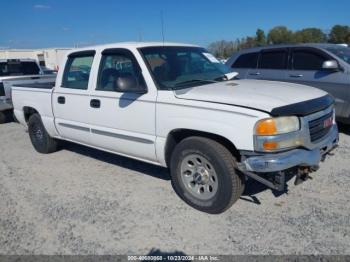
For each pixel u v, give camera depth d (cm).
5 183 490
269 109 308
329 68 607
